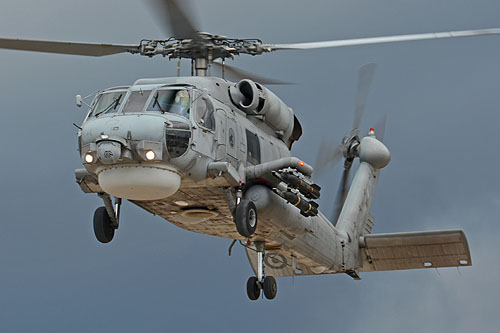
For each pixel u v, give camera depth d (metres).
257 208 54.31
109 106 49.09
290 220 59.38
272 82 57.38
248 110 55.16
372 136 88.06
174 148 47.16
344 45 54.69
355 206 80.25
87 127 47.72
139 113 47.69
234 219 51.62
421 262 76.94
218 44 55.19
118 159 46.56
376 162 85.12
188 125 47.88
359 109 84.62
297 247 64.94
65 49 52.12
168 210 54.81
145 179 47.16
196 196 52.22
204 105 49.72
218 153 50.06
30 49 51.47
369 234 78.81
